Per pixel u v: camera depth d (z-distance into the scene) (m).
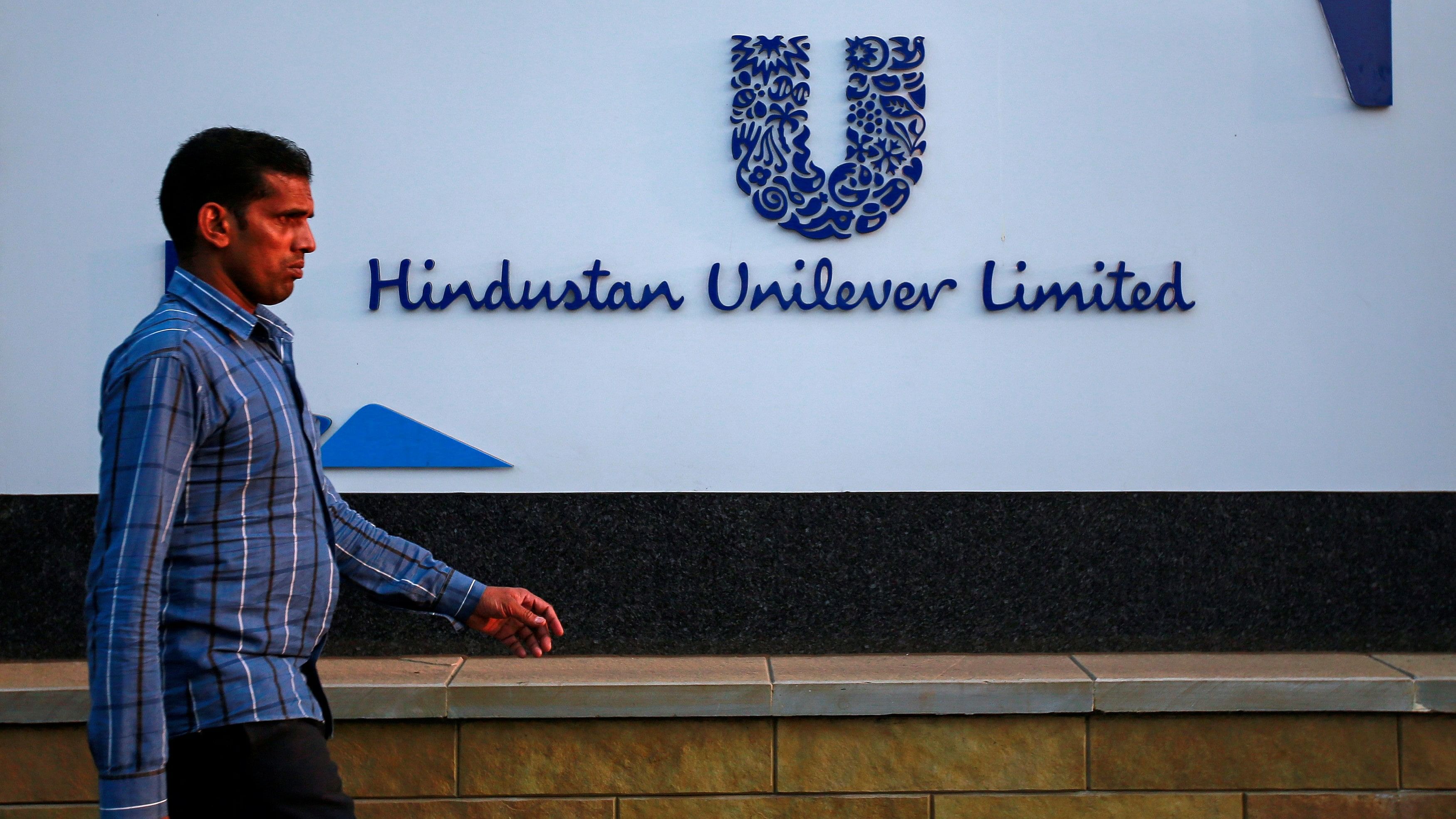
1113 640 3.55
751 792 3.22
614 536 3.53
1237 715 3.23
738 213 3.56
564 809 3.20
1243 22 3.57
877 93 3.58
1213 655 3.53
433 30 3.54
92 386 3.48
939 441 3.56
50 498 3.46
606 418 3.55
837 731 3.23
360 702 3.13
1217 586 3.55
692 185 3.56
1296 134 3.57
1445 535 3.55
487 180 3.55
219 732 1.73
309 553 1.87
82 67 3.48
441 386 3.54
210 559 1.74
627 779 3.20
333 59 3.53
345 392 3.51
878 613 3.55
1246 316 3.57
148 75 3.50
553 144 3.55
